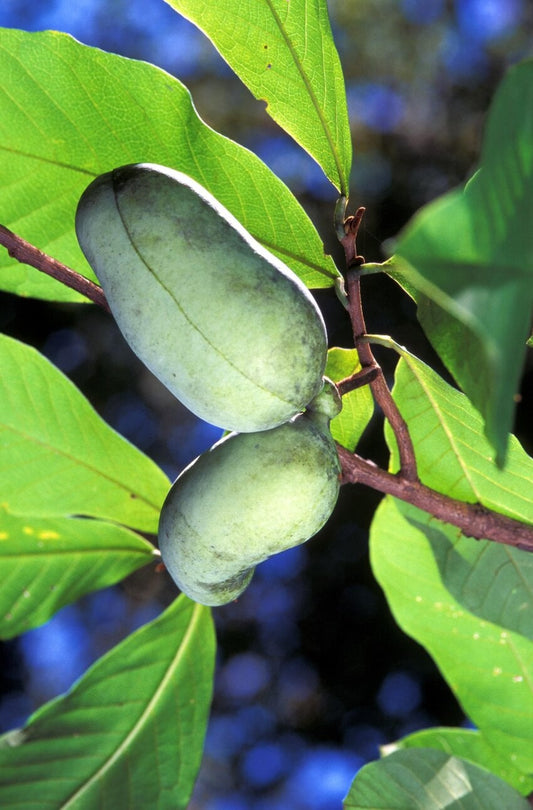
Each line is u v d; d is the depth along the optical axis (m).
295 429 0.61
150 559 0.77
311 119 0.64
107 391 1.93
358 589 1.94
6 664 1.98
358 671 1.96
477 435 0.68
